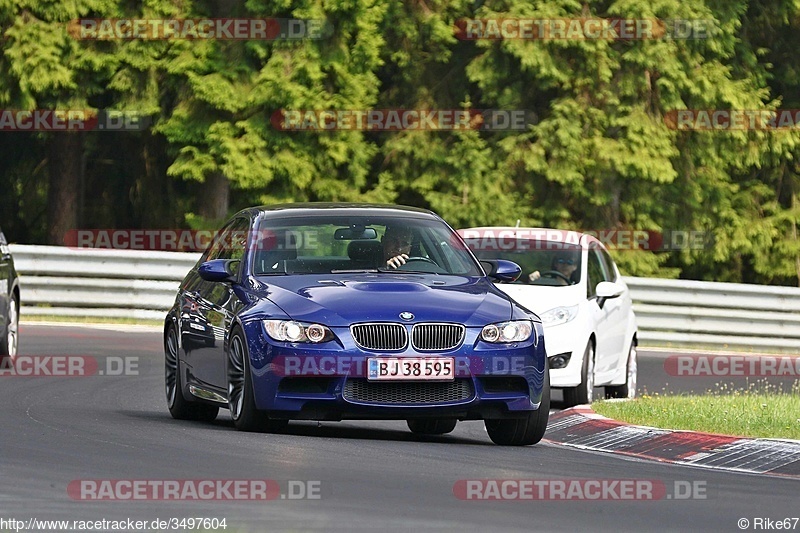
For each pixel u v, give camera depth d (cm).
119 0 8062
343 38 8231
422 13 9025
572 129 8800
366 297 3184
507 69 8906
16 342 4853
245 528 2073
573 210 9225
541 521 2209
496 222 8769
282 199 8338
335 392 3091
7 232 9912
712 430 3500
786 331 7631
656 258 9400
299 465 2695
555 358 4491
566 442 3438
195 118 8131
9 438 3011
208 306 3497
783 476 2862
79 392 4203
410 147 8944
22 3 7900
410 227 3578
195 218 8525
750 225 9894
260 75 8056
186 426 3394
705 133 9438
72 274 6812
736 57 9812
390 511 2241
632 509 2358
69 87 7944
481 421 4006
